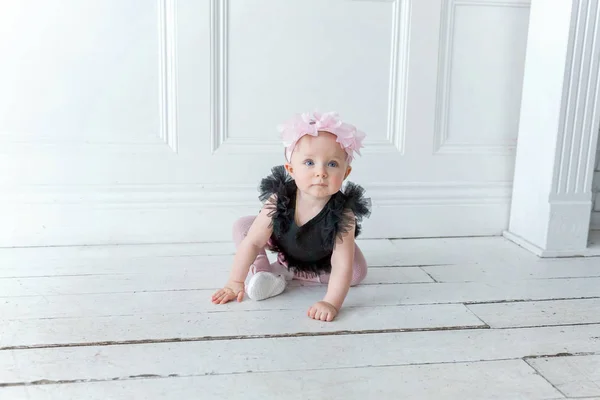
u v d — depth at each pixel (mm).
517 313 1430
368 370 1148
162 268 1671
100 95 1810
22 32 1732
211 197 1910
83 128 1822
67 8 1740
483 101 2004
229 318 1359
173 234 1910
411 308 1442
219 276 1621
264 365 1155
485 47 1966
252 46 1854
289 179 1437
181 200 1897
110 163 1847
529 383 1118
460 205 2039
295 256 1479
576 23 1724
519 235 2004
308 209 1394
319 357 1193
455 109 1996
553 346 1267
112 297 1458
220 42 1834
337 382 1103
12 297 1440
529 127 1925
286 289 1540
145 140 1860
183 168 1887
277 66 1878
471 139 2025
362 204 1422
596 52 1754
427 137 1986
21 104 1775
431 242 1985
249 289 1426
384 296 1514
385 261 1784
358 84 1928
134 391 1055
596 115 1800
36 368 1120
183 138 1866
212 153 1893
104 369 1124
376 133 1969
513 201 2033
